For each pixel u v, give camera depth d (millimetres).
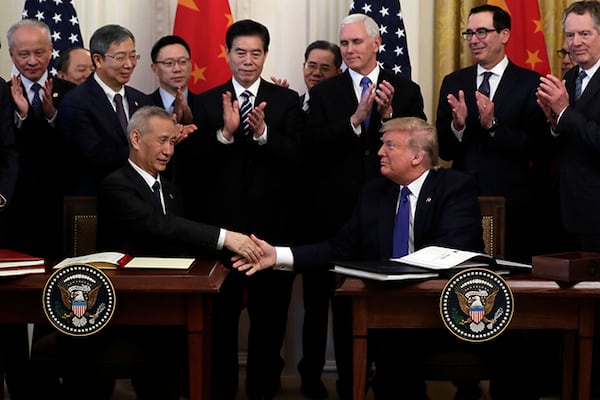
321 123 4859
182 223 3883
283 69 5996
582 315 3291
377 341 3672
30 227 4781
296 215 5023
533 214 4832
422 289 3227
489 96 4895
